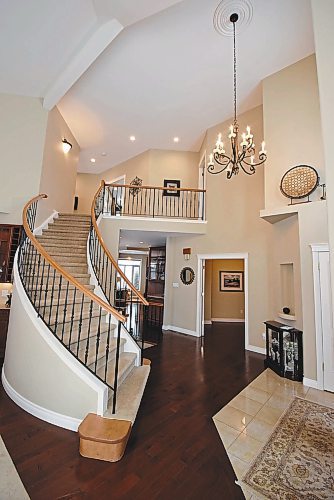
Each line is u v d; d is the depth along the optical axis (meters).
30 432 2.17
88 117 5.89
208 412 2.64
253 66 4.30
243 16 3.42
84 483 1.66
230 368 3.98
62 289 3.81
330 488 1.68
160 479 1.72
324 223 3.44
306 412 2.68
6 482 1.63
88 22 3.43
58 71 4.32
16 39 3.68
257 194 5.32
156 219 5.97
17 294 2.86
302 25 3.55
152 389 3.14
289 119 4.16
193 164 7.47
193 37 3.75
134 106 5.46
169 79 4.64
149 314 7.52
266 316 4.88
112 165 8.59
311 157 3.88
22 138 4.91
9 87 4.76
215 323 8.04
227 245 5.72
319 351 3.33
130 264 14.02
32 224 4.57
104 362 2.96
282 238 4.28
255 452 2.03
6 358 3.02
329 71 1.51
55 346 2.41
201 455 1.97
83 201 9.10
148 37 3.76
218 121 5.99
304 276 3.56
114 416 2.21
